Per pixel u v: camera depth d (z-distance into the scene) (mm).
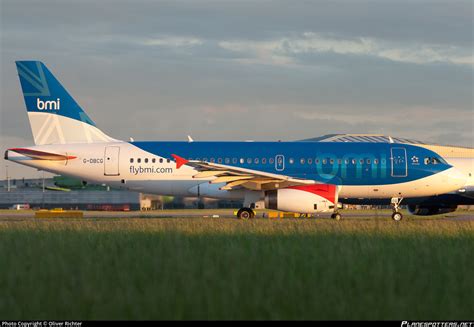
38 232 58438
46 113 93312
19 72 93562
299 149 91312
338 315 24531
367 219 93250
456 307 25406
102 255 38969
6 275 31891
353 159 90500
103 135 94000
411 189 91312
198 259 36500
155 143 93000
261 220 81750
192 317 24375
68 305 25891
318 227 63656
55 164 92250
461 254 39344
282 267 33125
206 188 91000
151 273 32031
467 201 97500
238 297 26391
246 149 91562
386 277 30453
